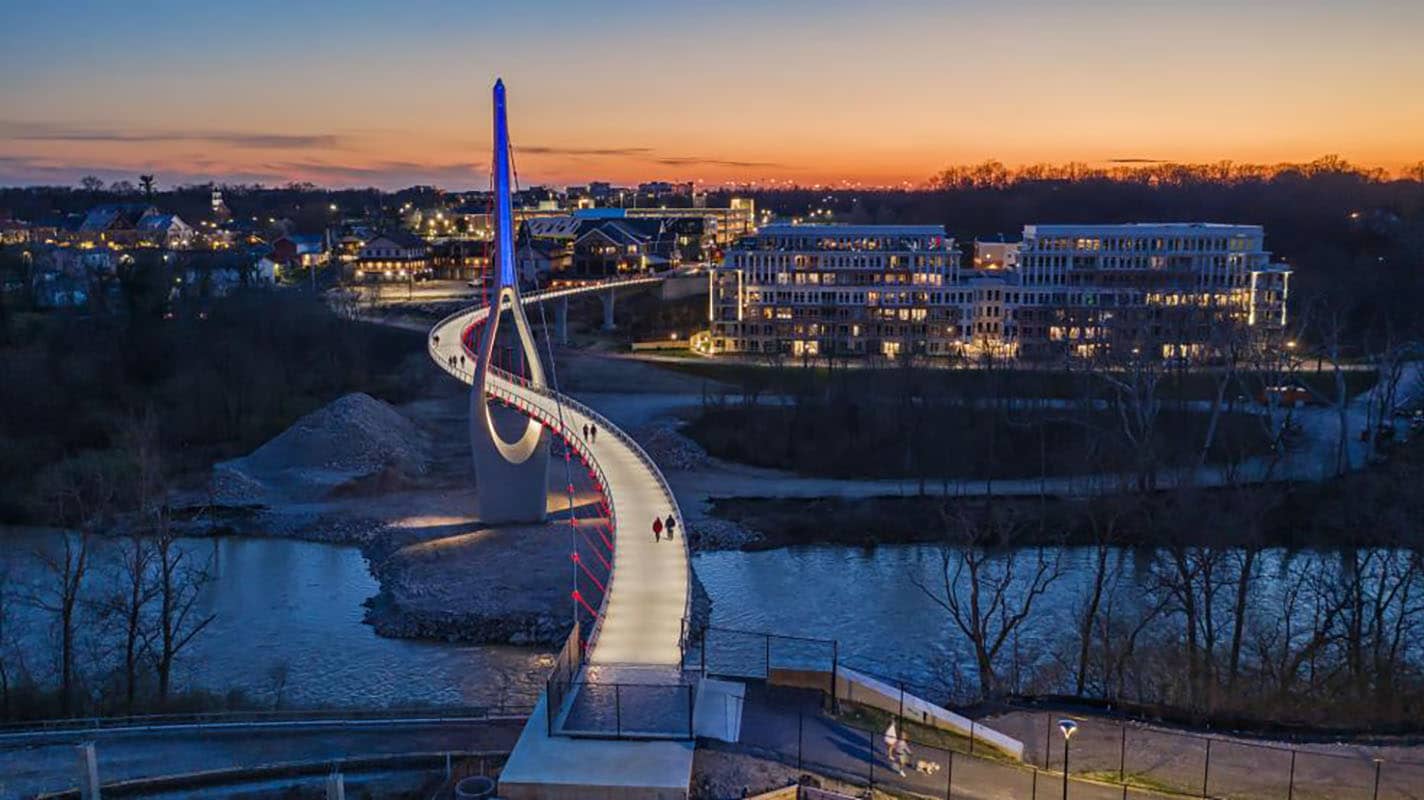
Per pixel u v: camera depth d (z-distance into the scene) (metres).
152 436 122.25
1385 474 110.12
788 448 142.88
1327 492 111.50
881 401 147.62
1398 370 134.25
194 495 122.69
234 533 113.56
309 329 179.00
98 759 48.00
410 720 53.16
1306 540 103.44
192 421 144.50
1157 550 102.31
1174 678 63.66
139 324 163.12
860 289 187.62
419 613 86.25
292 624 87.00
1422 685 60.41
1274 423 141.12
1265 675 63.03
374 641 83.19
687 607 56.94
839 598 92.56
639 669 48.19
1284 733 49.53
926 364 166.38
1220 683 61.22
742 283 192.75
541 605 87.62
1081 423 130.50
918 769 40.66
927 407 143.75
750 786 37.69
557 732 41.09
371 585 97.62
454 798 39.47
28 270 197.62
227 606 91.00
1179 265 179.25
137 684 65.69
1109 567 99.94
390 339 191.50
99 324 168.25
